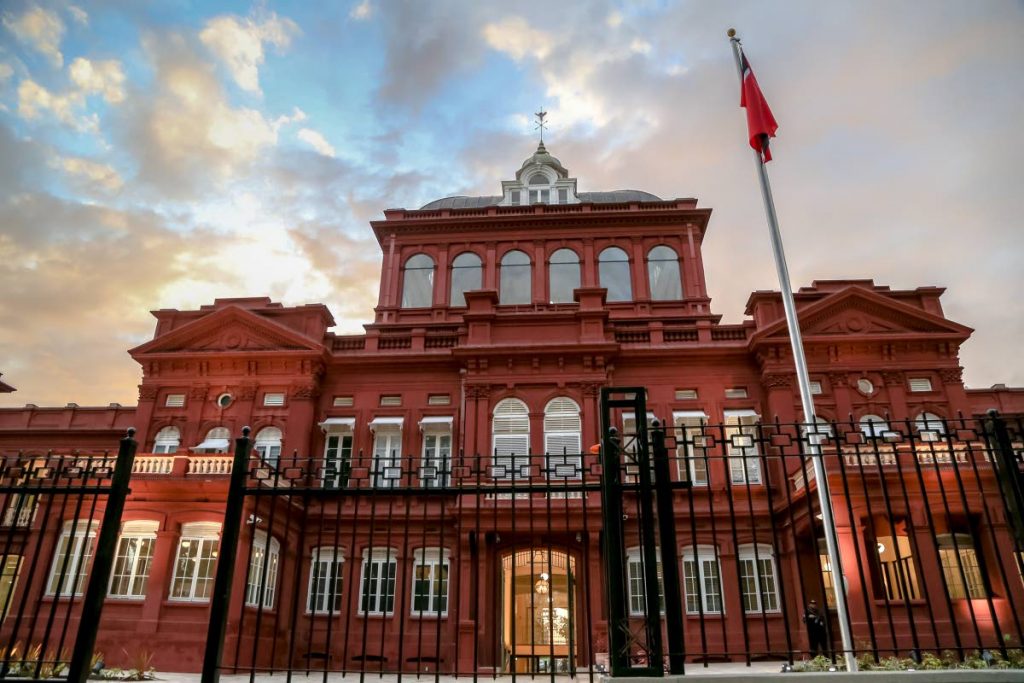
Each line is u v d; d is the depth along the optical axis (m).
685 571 20.92
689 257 28.81
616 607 7.05
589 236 29.52
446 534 21.31
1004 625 16.22
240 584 17.78
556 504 20.00
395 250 29.84
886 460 18.05
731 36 14.87
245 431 8.21
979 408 24.14
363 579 21.06
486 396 22.89
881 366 22.86
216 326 24.55
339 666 19.94
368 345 24.86
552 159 33.16
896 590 17.81
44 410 27.20
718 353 23.64
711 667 16.41
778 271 12.67
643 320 26.84
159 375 24.25
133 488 18.84
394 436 23.61
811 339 22.84
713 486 21.75
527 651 21.62
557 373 23.02
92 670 15.00
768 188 13.23
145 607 17.58
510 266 29.33
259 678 15.71
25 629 17.84
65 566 7.61
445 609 20.22
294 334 23.94
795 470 20.64
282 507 20.48
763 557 20.83
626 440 22.45
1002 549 16.81
